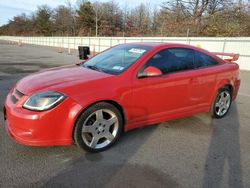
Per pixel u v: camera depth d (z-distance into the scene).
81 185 2.74
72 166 3.10
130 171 3.04
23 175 2.88
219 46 16.70
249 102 6.69
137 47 4.25
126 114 3.65
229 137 4.17
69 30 71.56
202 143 3.90
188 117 5.05
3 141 3.67
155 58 3.97
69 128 3.20
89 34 57.69
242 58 15.49
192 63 4.49
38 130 3.08
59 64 14.41
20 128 3.12
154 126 4.49
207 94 4.71
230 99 5.29
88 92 3.27
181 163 3.28
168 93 4.04
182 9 32.03
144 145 3.74
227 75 5.01
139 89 3.69
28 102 3.13
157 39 21.64
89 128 3.36
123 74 3.63
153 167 3.15
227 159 3.43
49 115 3.07
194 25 29.39
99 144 3.51
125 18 59.88
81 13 62.75
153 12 51.25
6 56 19.20
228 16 28.00
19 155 3.30
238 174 3.06
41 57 19.36
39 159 3.23
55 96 3.11
